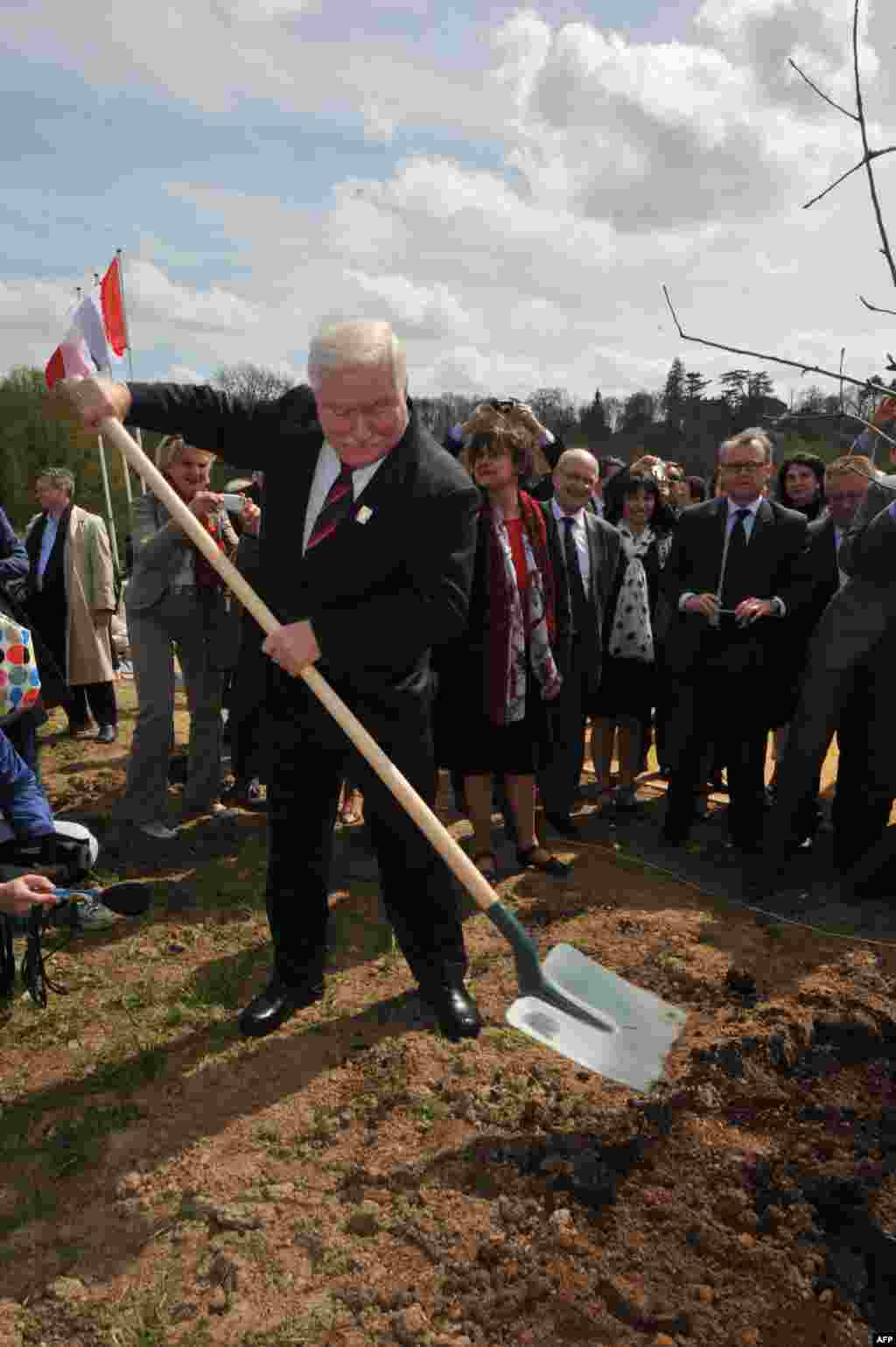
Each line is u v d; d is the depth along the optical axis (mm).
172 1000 3215
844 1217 2236
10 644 2809
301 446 2598
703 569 4316
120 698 7641
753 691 4277
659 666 4926
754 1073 2783
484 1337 1963
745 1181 2371
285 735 2744
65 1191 2395
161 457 4352
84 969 3420
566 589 4219
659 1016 2475
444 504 2518
